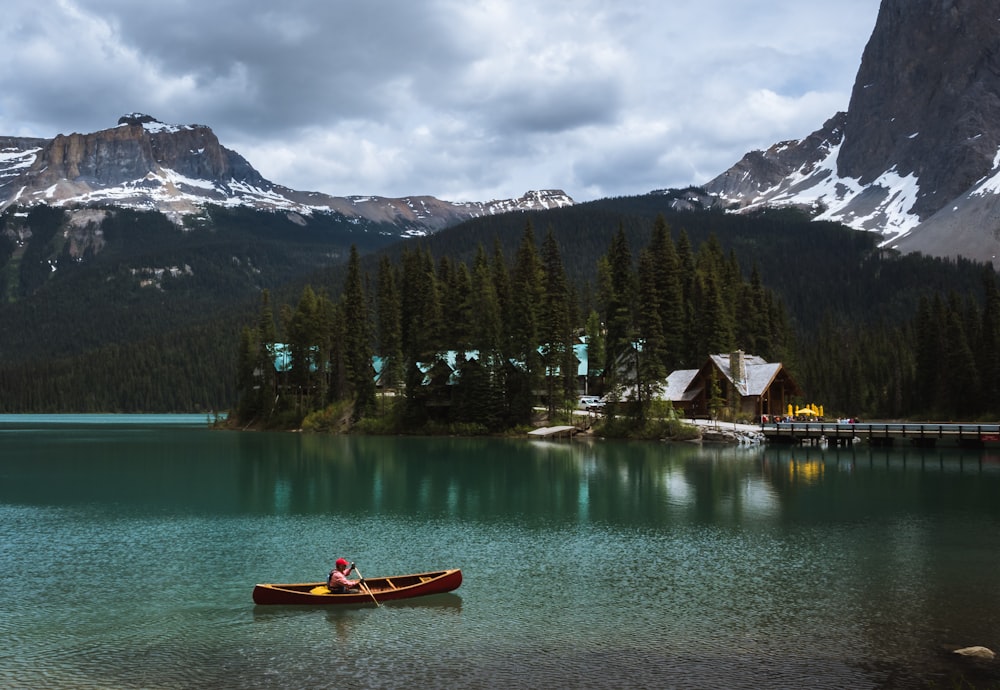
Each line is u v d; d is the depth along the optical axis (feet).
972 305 477.77
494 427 388.37
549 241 434.71
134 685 72.02
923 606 93.09
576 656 77.92
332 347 473.26
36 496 182.80
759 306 454.81
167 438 404.57
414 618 90.02
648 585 102.58
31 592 101.30
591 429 370.12
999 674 72.38
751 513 154.30
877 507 160.45
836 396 543.80
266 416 490.49
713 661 76.28
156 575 109.40
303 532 137.90
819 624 86.79
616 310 377.50
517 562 115.14
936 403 459.73
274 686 71.46
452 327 409.49
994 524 142.31
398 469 235.81
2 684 72.28
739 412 368.48
